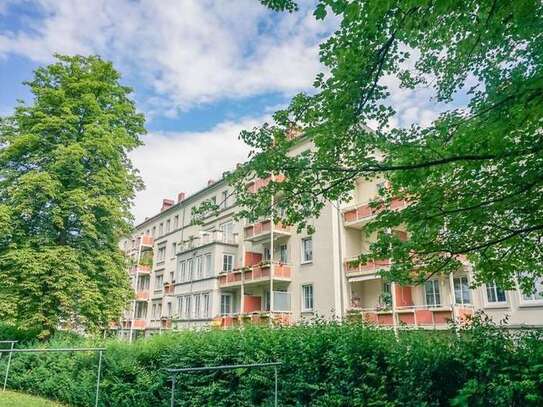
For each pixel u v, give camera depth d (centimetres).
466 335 559
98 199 1728
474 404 495
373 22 463
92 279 1723
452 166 580
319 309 2169
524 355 479
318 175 635
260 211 684
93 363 1116
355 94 548
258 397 786
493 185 582
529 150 513
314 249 2294
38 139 1717
